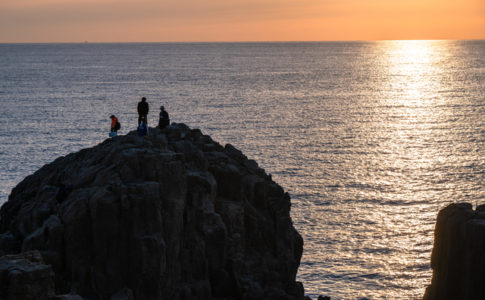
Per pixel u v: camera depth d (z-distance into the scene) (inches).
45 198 1403.8
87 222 1251.8
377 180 4771.2
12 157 5447.8
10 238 1342.3
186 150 1469.0
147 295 1226.6
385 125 7780.5
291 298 1378.0
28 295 867.4
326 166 5310.0
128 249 1236.5
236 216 1424.7
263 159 5610.2
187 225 1339.8
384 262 3019.2
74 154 1686.8
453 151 6023.6
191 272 1320.1
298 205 4040.4
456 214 1087.6
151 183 1257.4
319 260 3034.0
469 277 1026.1
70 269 1241.4
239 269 1369.3
